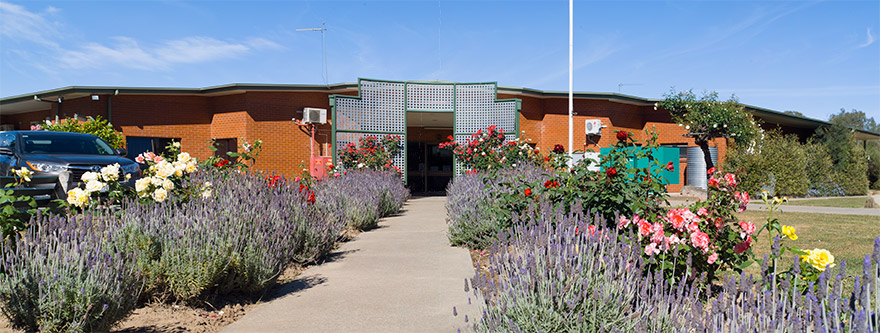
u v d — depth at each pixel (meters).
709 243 4.31
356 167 15.67
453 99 17.16
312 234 6.34
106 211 4.43
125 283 3.60
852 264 6.01
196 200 5.42
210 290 4.62
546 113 20.33
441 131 22.08
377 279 5.56
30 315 3.28
